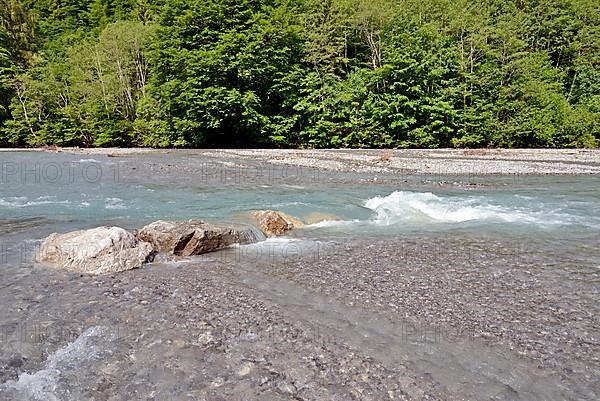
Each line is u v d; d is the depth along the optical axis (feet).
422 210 39.47
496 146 121.08
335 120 122.11
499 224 34.50
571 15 151.64
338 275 22.27
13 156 91.15
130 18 189.67
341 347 14.65
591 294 19.58
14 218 35.06
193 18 120.78
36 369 13.44
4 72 148.25
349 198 44.88
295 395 11.98
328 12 130.72
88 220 34.45
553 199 44.68
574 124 119.14
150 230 27.37
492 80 119.75
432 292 19.81
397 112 116.98
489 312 17.58
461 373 13.08
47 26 204.44
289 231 33.09
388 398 11.84
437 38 123.34
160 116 129.18
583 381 12.70
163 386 12.45
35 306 18.11
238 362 13.69
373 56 129.90
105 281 21.35
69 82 149.48
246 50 116.26
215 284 20.99
